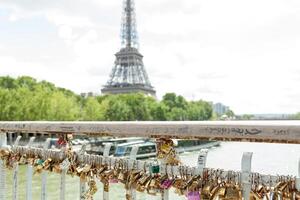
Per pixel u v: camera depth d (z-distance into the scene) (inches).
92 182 122.5
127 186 110.4
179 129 88.2
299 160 81.9
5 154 159.5
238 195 87.5
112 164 116.7
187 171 97.8
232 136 79.0
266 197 84.6
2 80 3405.5
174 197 115.4
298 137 69.6
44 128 131.5
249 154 87.6
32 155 148.1
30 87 3494.1
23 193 326.0
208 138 83.9
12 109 2635.3
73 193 256.5
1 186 163.3
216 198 90.2
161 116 4325.8
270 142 74.9
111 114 3789.4
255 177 86.2
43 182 142.8
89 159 124.0
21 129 141.9
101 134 108.3
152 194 104.0
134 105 4074.8
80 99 3909.9
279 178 83.1
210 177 92.6
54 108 2834.6
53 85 3811.5
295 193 80.9
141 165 108.0
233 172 89.4
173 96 5300.2
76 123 117.0
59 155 135.1
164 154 103.6
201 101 6304.1
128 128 99.3
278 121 76.2
